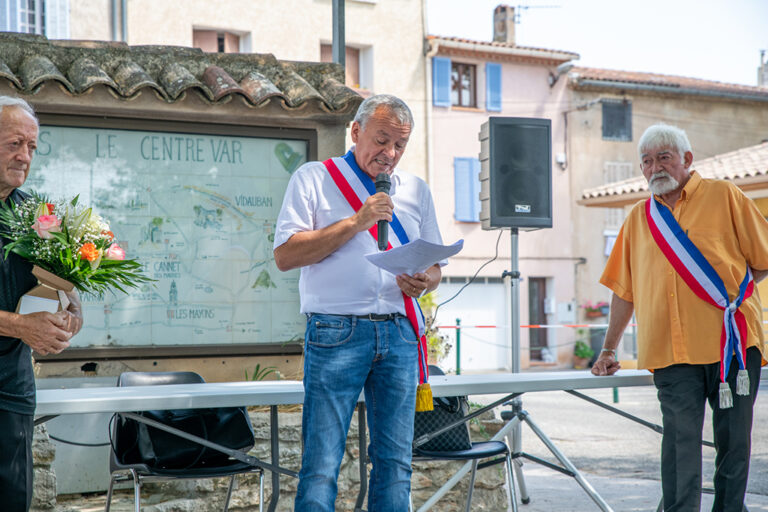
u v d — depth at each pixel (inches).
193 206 207.9
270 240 213.8
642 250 156.3
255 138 213.0
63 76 196.2
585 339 912.3
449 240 850.8
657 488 243.8
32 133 107.2
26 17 520.7
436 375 164.1
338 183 117.6
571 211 916.0
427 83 838.5
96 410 120.3
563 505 218.2
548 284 908.0
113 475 139.6
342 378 112.6
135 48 214.4
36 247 105.4
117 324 200.1
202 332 207.0
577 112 922.1
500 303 875.4
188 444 140.3
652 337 151.3
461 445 162.1
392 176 121.9
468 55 864.9
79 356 195.0
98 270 109.3
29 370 108.3
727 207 152.4
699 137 976.3
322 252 111.3
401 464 114.4
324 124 217.8
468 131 862.5
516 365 207.8
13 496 104.7
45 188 196.2
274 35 748.6
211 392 127.6
